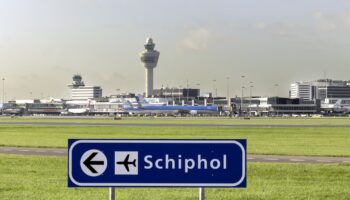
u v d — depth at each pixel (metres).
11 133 152.38
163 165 14.79
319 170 54.69
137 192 36.25
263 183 43.09
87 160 14.81
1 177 46.94
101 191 37.16
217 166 14.77
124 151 14.79
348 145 103.31
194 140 14.74
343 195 35.72
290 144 105.44
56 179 45.34
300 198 34.19
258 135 140.62
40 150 90.25
